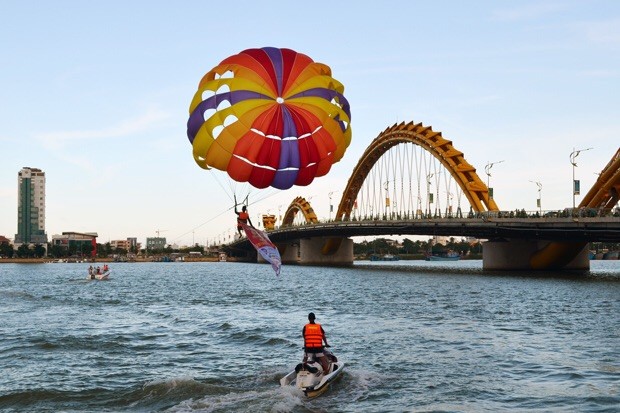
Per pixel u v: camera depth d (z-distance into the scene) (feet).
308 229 638.12
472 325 153.58
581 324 152.66
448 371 97.91
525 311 184.85
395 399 81.82
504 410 76.07
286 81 101.71
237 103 99.25
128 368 104.73
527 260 419.54
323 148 101.71
